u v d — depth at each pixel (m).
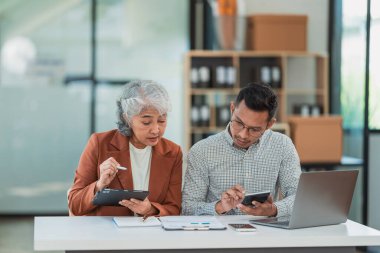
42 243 2.84
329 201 3.28
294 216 3.18
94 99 8.18
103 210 3.46
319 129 6.57
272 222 3.31
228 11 7.21
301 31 7.15
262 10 7.76
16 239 6.96
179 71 8.19
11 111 8.16
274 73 7.21
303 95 7.70
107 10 8.14
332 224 3.35
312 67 7.76
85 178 3.46
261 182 3.69
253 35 7.16
